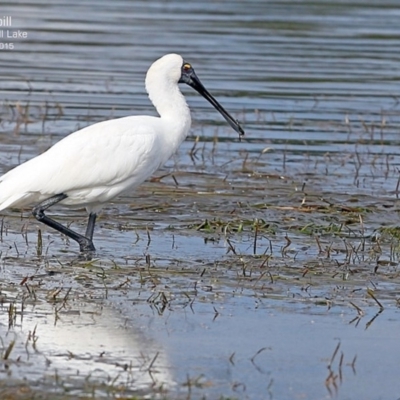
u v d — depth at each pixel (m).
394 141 21.45
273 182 18.39
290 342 10.93
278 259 13.82
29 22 32.78
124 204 16.66
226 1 38.00
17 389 9.38
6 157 19.14
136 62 27.88
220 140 21.25
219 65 27.44
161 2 37.69
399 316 11.81
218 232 15.20
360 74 27.05
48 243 14.44
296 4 37.38
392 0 38.56
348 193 17.80
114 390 9.47
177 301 12.01
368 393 9.77
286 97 24.66
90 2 37.38
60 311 11.52
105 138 13.82
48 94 24.31
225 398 9.48
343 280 12.98
